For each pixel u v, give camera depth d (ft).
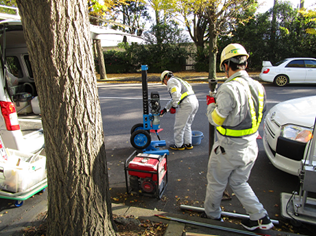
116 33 15.98
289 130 10.34
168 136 18.33
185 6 34.78
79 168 6.55
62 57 5.89
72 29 5.91
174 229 7.75
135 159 10.80
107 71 69.92
